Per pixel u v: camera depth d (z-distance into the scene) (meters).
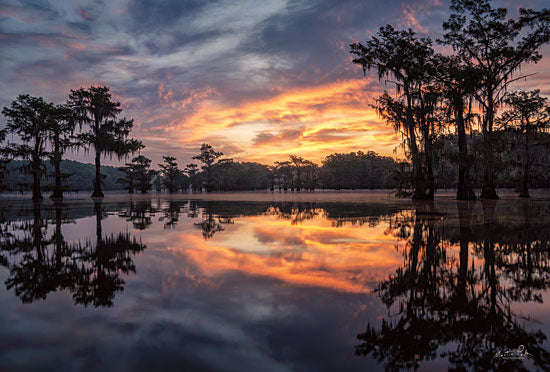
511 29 25.31
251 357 2.14
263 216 12.76
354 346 2.31
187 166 98.62
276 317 2.83
